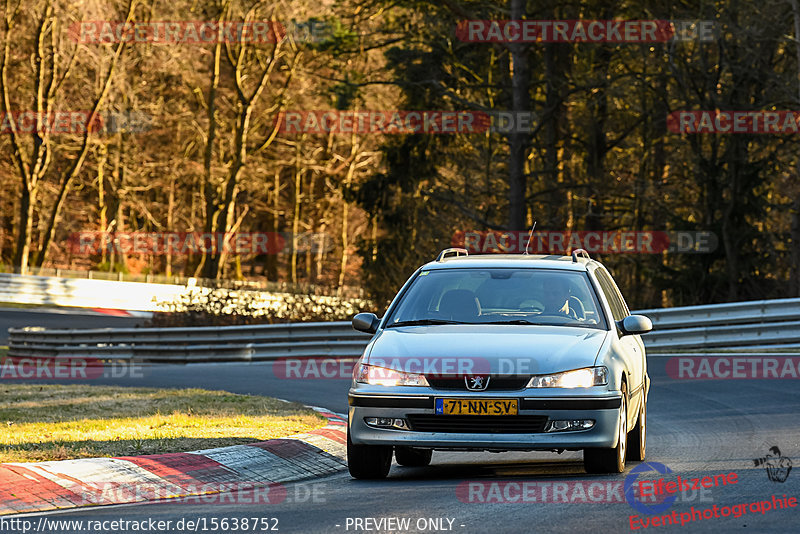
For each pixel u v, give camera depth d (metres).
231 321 114.12
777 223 154.88
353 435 31.86
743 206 132.88
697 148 139.38
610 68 151.12
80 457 33.28
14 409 51.03
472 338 32.28
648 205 160.38
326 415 50.44
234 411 50.47
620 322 35.88
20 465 30.42
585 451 32.06
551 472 33.81
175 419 46.19
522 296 35.34
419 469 36.06
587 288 35.75
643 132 170.88
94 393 60.16
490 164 168.12
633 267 160.12
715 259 134.38
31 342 108.19
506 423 30.64
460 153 165.62
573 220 170.62
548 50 146.12
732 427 45.66
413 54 139.62
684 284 135.12
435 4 135.38
